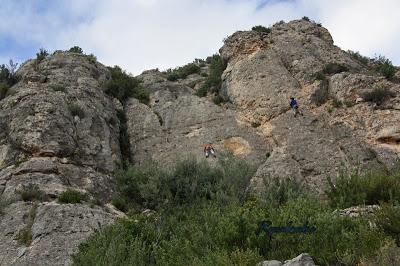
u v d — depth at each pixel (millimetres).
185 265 10867
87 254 12547
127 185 21453
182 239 12648
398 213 10477
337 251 9602
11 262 14633
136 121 28891
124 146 26922
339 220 11062
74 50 36062
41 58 32312
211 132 27359
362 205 14156
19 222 16500
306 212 12086
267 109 28156
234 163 22406
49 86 26219
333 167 22750
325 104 27781
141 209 20281
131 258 11789
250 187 20344
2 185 19391
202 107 29500
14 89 26594
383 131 24312
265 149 25594
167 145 26891
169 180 21375
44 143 21531
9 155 21375
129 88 32125
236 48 34000
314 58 31641
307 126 25969
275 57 32156
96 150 23234
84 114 24656
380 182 15445
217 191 19719
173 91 33219
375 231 10172
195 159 22625
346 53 35156
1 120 23516
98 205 19156
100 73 31922
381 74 30000
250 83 30281
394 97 26656
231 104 30125
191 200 20109
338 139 24641
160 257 12117
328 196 16391
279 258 10258
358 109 26281
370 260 8695
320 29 36375
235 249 10836
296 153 23891
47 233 15641
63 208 16969
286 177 20781
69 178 20562
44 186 19125
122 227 13875
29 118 22500
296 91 28938
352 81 27812
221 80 33031
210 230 12164
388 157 22719
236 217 11727
